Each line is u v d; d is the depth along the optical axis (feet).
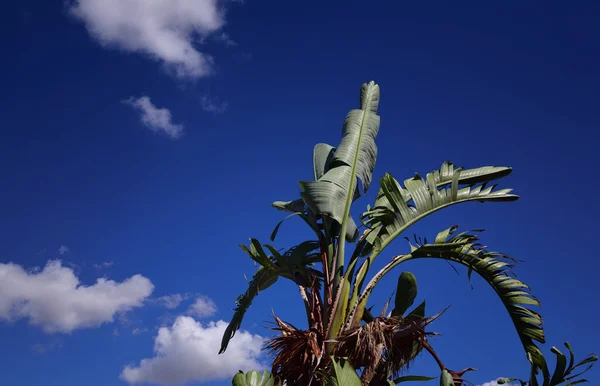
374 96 34.45
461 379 27.30
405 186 31.55
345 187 29.76
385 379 27.07
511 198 31.19
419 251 31.04
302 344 25.96
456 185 30.91
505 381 26.00
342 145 31.65
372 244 29.94
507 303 31.40
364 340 25.72
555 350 25.93
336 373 22.98
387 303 27.27
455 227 31.55
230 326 33.19
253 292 32.89
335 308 27.12
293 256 31.48
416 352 27.73
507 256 30.99
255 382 22.54
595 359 24.91
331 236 30.89
